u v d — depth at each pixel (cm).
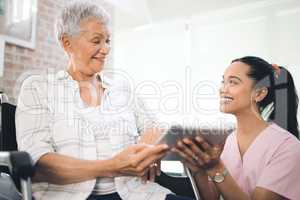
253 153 99
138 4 167
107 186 93
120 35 157
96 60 102
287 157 93
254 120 103
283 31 153
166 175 112
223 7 162
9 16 190
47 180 86
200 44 164
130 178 98
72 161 82
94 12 100
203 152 77
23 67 190
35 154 82
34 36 190
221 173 87
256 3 155
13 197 88
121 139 101
